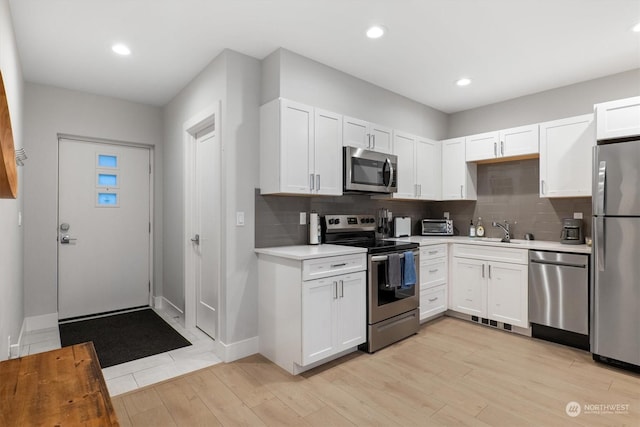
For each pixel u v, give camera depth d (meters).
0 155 1.00
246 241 2.80
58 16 2.30
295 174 2.70
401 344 3.03
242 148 2.79
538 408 2.05
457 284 3.74
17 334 2.80
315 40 2.66
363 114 3.43
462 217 4.43
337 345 2.62
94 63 3.01
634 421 1.92
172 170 3.90
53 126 3.54
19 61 2.84
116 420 0.90
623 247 2.52
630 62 3.04
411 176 3.84
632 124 2.65
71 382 1.08
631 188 2.48
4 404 0.96
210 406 2.08
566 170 3.25
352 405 2.09
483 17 2.37
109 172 3.99
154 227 4.23
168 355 2.80
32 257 3.42
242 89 2.82
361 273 2.81
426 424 1.91
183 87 3.57
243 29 2.49
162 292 4.24
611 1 2.18
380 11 2.29
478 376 2.45
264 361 2.70
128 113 3.99
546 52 2.87
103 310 3.95
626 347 2.51
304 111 2.77
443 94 3.85
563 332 3.01
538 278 3.11
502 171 4.06
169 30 2.50
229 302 2.69
